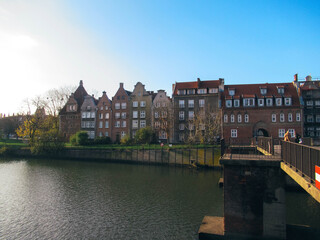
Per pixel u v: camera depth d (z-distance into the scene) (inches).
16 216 791.7
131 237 644.1
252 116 1909.4
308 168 356.8
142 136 2133.4
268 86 2011.6
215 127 1891.0
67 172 1503.4
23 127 2608.3
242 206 529.0
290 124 1850.4
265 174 518.3
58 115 2785.4
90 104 2647.6
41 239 641.6
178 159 1759.4
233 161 530.6
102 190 1080.8
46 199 961.5
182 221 740.7
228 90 2053.4
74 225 721.0
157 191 1061.1
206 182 1229.1
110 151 2006.6
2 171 1531.7
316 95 2135.8
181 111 2225.6
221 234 540.4
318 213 789.2
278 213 510.3
